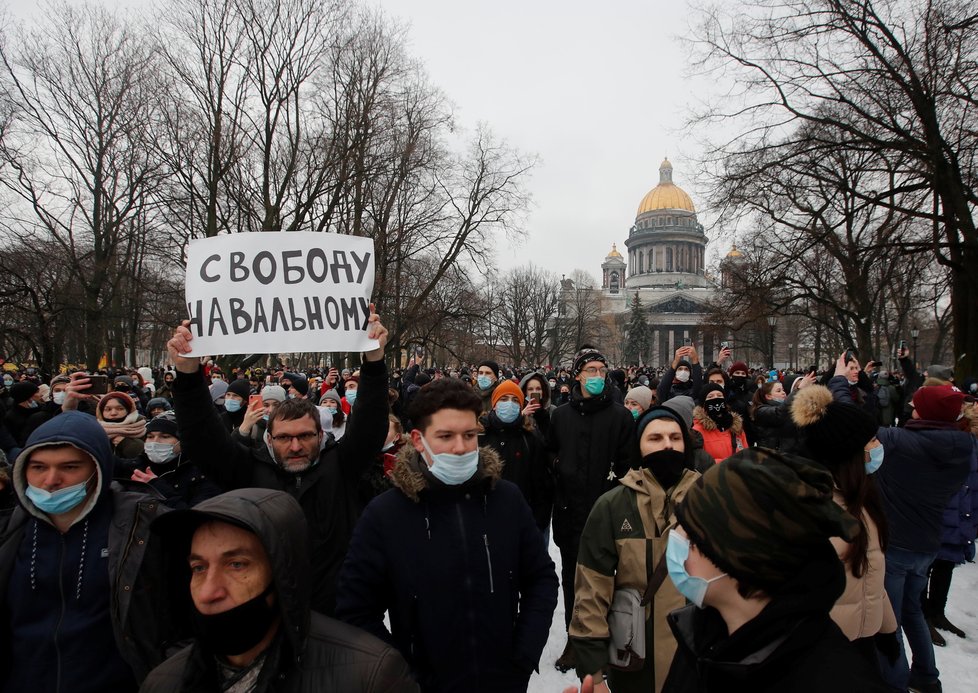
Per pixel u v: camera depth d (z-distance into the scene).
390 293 26.30
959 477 3.86
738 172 17.22
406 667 1.78
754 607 1.41
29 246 20.39
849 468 2.60
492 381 7.52
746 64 16.38
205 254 3.31
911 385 9.16
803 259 21.39
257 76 20.92
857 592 2.53
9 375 18.19
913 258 17.33
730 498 1.40
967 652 4.80
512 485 2.70
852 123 15.90
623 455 4.74
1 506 3.23
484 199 26.67
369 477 4.29
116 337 29.72
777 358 70.06
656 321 90.75
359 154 21.08
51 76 20.31
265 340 3.23
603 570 2.90
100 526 2.52
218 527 1.61
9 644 2.42
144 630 2.43
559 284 67.06
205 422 3.07
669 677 1.71
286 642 1.64
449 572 2.38
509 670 2.39
